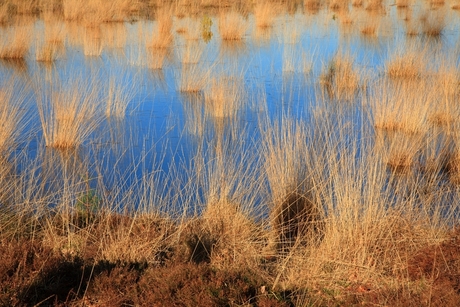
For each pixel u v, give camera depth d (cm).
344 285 459
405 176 729
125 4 2139
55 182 699
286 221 579
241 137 838
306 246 543
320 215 570
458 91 1062
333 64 1280
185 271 432
